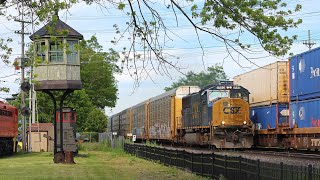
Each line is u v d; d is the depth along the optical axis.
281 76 32.84
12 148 40.12
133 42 12.57
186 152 22.11
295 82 30.88
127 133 65.62
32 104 54.16
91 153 40.47
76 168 24.83
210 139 35.16
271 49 11.59
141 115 56.75
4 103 38.88
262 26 11.53
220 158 17.44
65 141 34.09
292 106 31.05
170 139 44.38
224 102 34.69
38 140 46.12
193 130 39.75
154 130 51.00
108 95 88.06
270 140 34.16
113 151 43.56
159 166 25.81
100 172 22.38
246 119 34.84
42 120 63.69
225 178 16.78
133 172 22.30
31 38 16.59
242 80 40.88
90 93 85.62
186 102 42.25
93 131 75.44
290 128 30.92
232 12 11.61
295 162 21.69
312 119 28.16
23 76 41.22
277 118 32.72
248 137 34.66
